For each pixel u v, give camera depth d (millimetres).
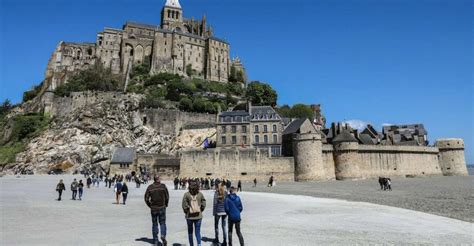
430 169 97875
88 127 107312
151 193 14867
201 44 165875
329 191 50562
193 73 160125
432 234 18172
